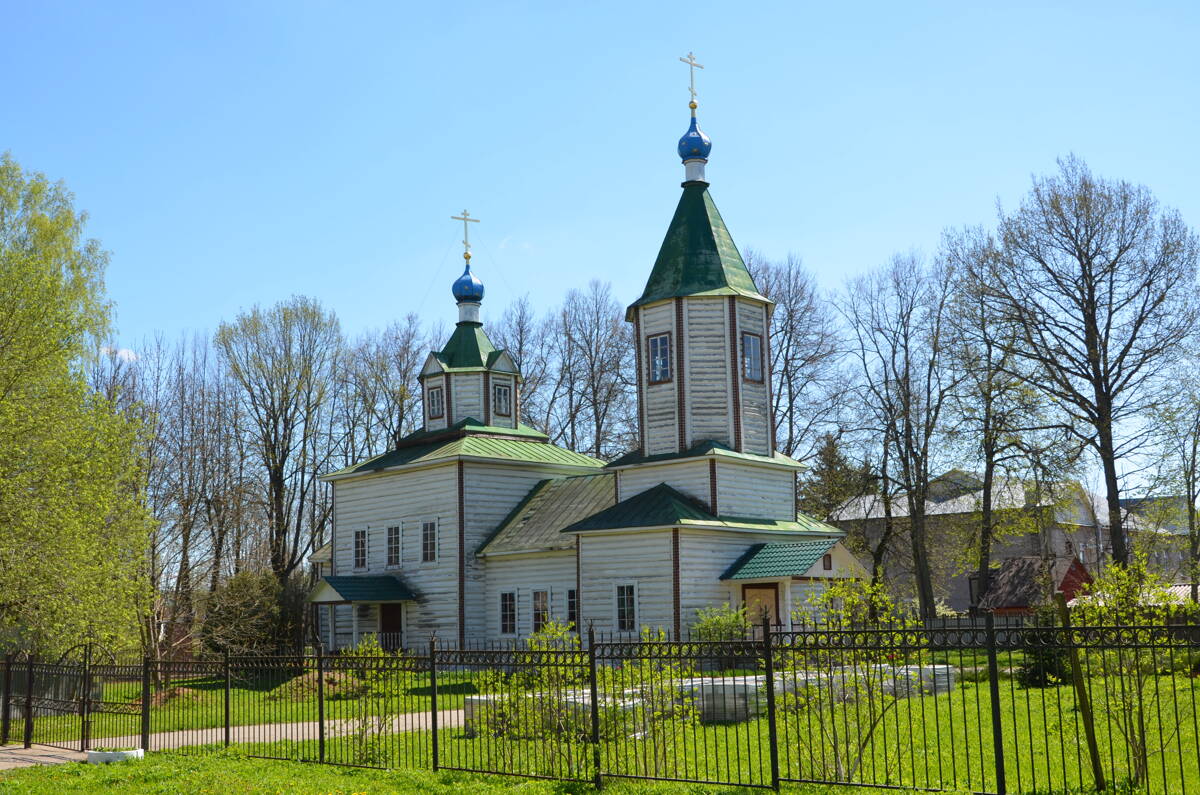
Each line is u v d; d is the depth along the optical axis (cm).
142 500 3088
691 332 3578
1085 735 1397
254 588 4222
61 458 2797
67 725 2214
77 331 3192
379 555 4303
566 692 1564
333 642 4112
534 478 4266
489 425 4547
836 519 5431
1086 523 6406
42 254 4016
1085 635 1143
